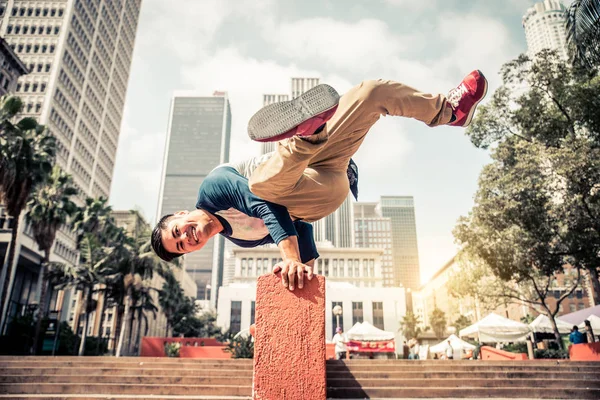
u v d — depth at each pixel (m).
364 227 187.25
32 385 7.66
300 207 2.74
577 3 11.15
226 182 2.84
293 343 2.15
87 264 30.31
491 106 17.52
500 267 18.27
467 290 21.88
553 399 8.41
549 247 16.38
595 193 13.95
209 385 8.25
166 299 51.00
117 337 34.97
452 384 9.23
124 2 82.25
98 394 7.67
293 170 2.34
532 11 113.75
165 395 7.58
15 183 22.06
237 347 19.36
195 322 71.12
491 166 17.38
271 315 2.20
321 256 83.81
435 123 3.00
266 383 2.10
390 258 182.25
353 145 2.88
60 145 56.22
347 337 25.84
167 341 27.52
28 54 56.31
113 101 76.56
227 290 64.50
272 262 79.81
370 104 2.72
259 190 2.53
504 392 8.72
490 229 17.48
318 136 2.21
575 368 10.25
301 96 2.05
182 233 2.94
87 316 31.92
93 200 34.00
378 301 66.88
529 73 16.34
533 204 15.55
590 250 15.09
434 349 25.67
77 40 61.66
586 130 16.11
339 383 9.35
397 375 9.97
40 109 52.84
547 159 14.76
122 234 35.47
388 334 25.72
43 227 27.48
